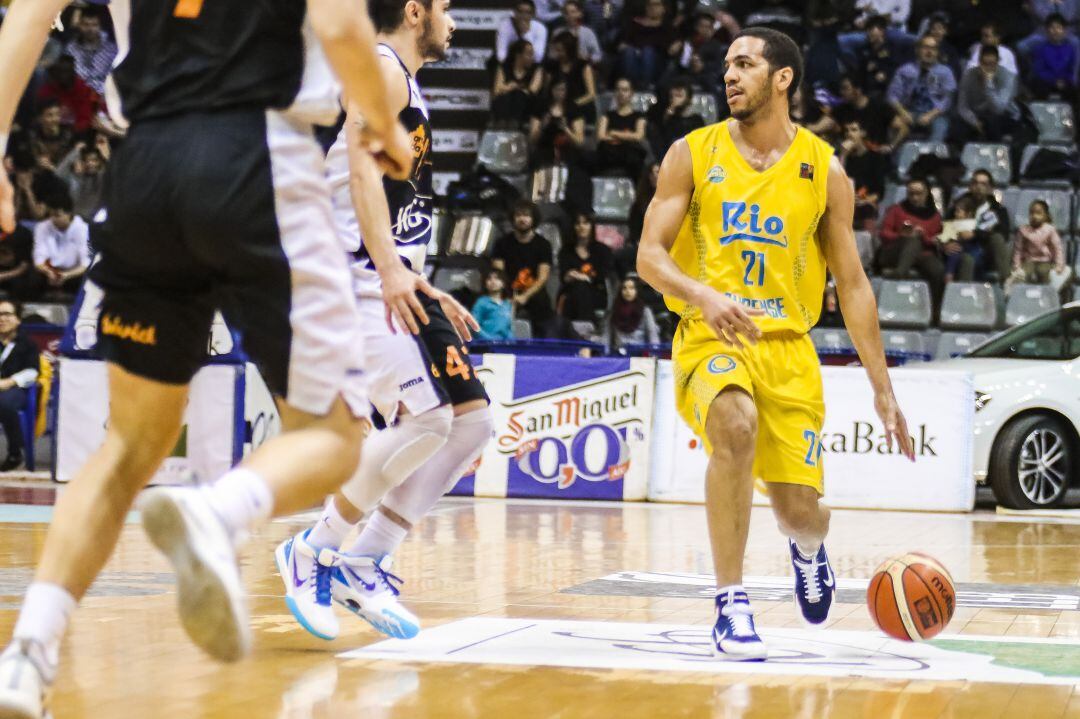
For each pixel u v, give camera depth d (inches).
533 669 193.6
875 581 219.9
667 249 223.8
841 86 873.5
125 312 139.2
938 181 832.9
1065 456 581.9
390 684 180.7
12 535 384.2
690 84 848.3
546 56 922.7
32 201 800.9
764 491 229.1
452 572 323.0
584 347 630.5
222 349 543.8
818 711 167.5
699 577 320.5
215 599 114.4
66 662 193.8
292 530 419.5
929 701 175.0
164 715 158.9
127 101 135.9
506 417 594.6
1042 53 929.5
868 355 229.1
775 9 953.5
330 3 123.4
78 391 580.1
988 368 593.0
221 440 544.7
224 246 130.3
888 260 787.4
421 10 223.0
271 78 131.6
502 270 709.3
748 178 224.4
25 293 754.2
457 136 945.5
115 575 297.3
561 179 822.5
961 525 501.7
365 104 128.7
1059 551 407.2
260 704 166.1
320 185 134.0
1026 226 799.7
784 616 261.0
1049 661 208.7
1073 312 624.4
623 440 587.5
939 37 928.3
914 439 576.1
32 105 859.4
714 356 219.3
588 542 406.0
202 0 133.1
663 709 167.2
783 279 224.1
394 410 217.9
